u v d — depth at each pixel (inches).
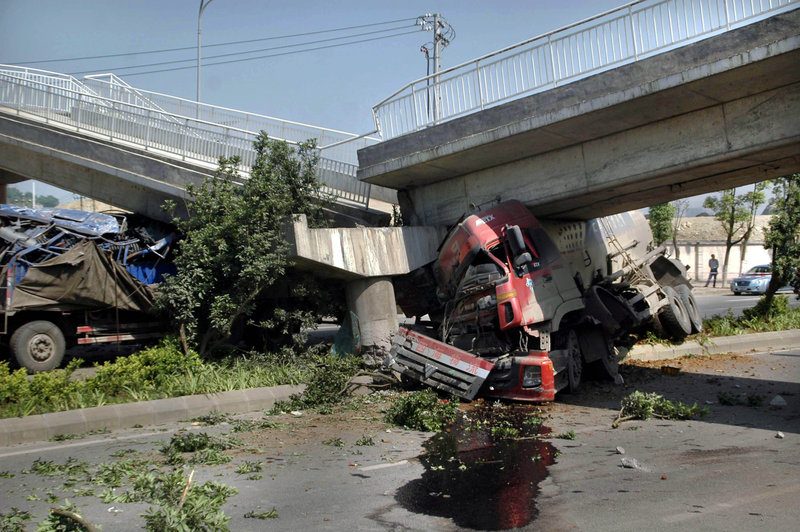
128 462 296.4
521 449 328.5
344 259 579.5
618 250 750.5
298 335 591.5
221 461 302.8
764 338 709.9
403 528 215.8
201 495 232.8
